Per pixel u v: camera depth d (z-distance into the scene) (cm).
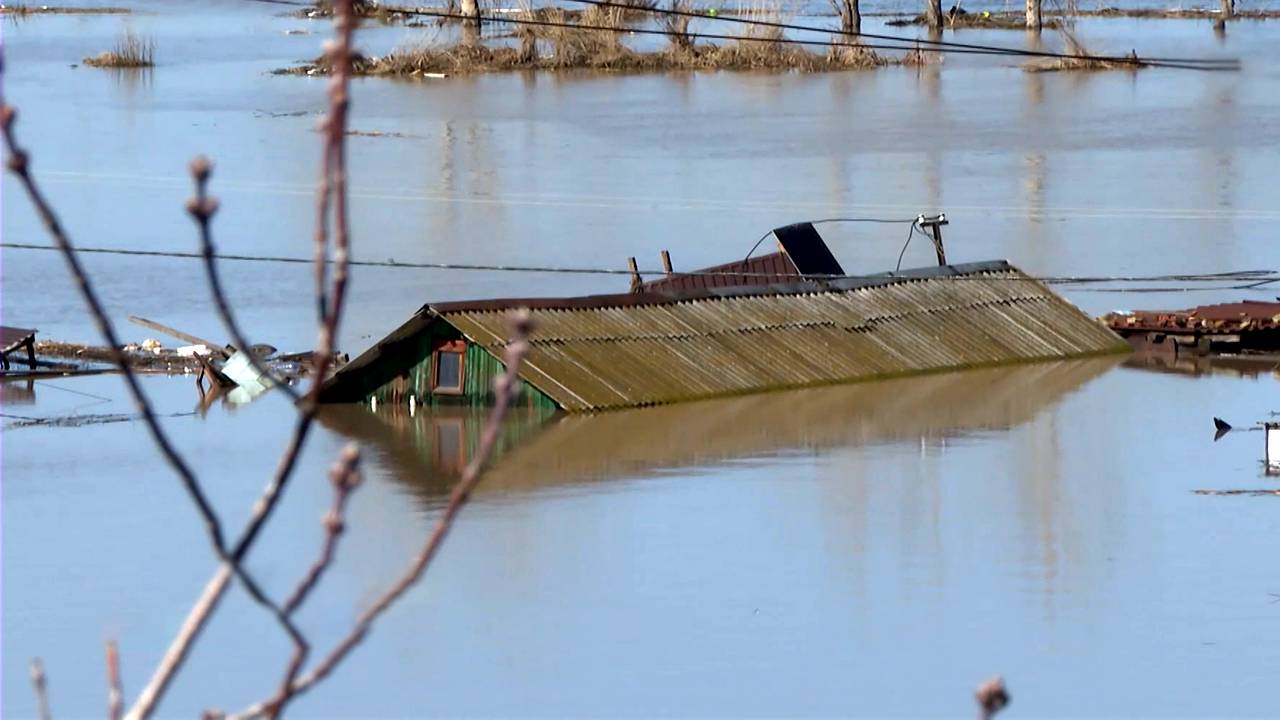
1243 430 5209
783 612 3556
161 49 17325
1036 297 6625
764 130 11450
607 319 5775
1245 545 4000
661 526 4178
